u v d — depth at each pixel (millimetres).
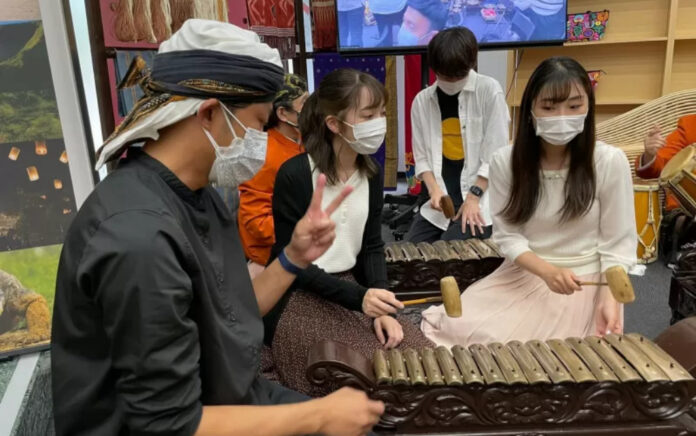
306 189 1490
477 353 1228
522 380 1105
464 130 2480
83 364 808
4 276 1334
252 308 1021
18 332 1343
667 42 3656
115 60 1670
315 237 1076
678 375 1101
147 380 738
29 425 1163
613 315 1478
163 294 725
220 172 912
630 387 1107
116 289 714
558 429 1134
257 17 2441
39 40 1328
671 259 2918
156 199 801
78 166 1408
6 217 1329
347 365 1117
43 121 1351
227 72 833
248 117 894
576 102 1423
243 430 804
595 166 1530
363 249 1650
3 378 1251
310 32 3545
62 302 795
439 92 2520
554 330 1558
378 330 1443
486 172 2369
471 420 1136
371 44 3141
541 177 1574
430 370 1157
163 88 830
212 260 922
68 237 794
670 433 1120
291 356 1415
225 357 896
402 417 1138
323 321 1454
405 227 3721
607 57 3941
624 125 3326
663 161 2656
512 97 4074
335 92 1427
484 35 3158
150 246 729
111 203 776
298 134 2039
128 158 880
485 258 1838
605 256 1562
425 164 2607
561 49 3988
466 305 1667
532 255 1572
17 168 1334
